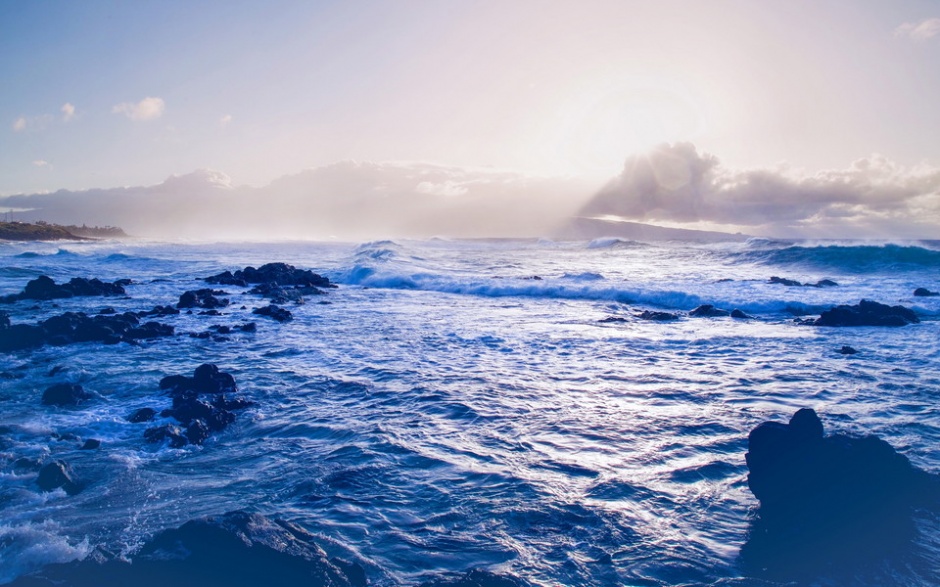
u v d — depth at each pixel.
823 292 24.50
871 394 10.10
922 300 21.56
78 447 7.91
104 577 4.30
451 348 14.60
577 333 16.66
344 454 7.53
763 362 12.82
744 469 6.96
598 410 9.33
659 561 5.05
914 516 5.62
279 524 5.05
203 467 7.22
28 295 24.80
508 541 5.38
